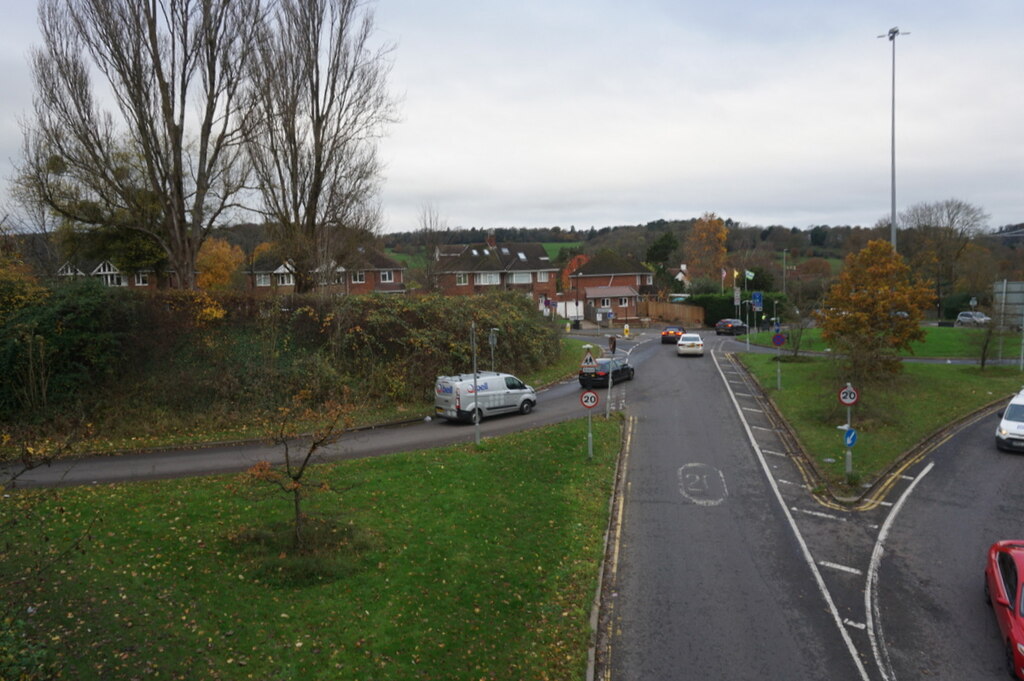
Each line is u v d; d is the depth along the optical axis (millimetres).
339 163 30172
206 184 27406
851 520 16422
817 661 10609
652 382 34812
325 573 12320
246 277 52344
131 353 24531
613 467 20391
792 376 33719
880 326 30219
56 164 24844
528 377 36000
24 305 23219
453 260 70188
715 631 11516
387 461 19547
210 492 16500
